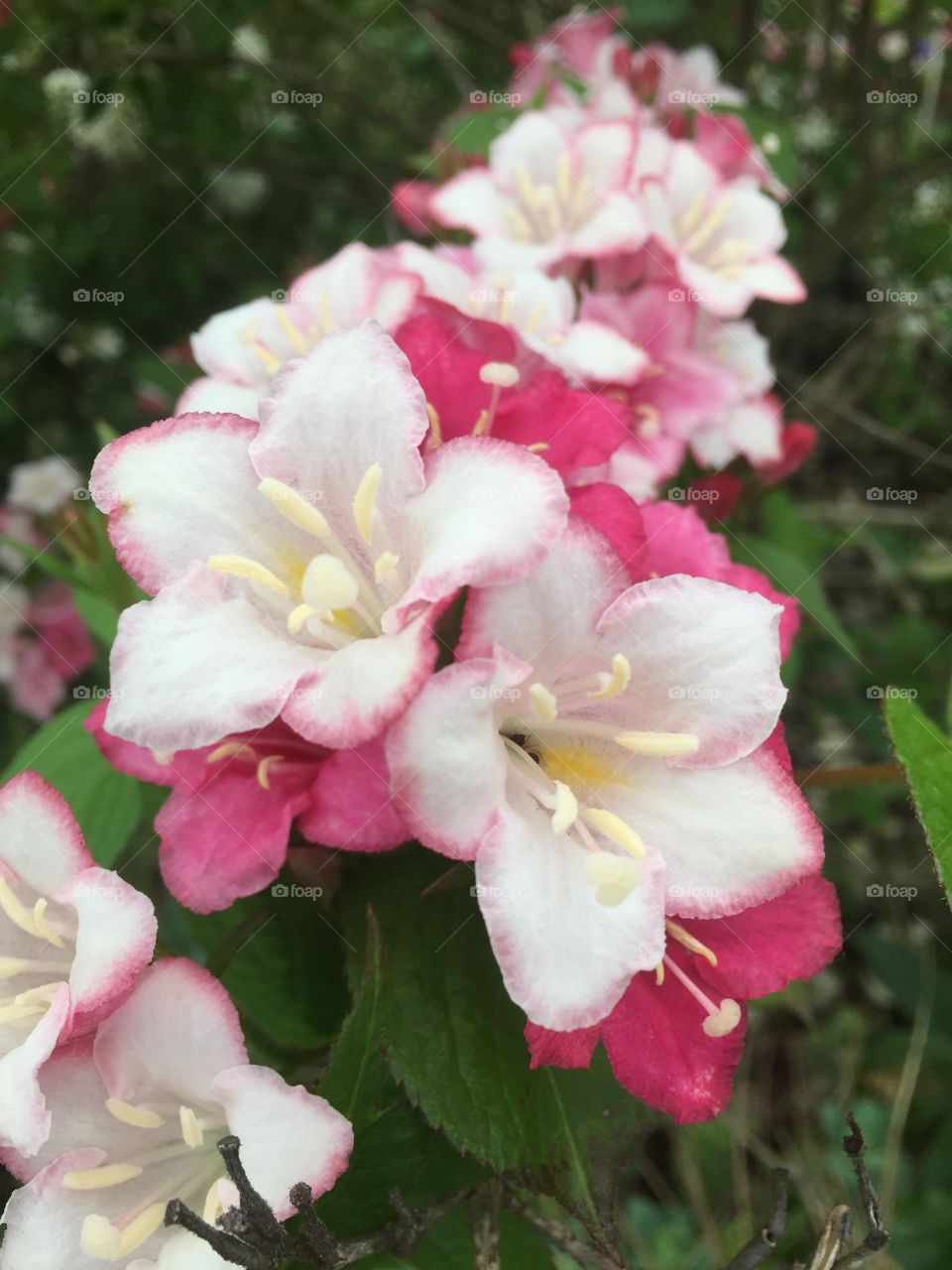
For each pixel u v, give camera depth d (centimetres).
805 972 8
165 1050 8
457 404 10
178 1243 8
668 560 10
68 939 9
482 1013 9
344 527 8
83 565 14
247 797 9
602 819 8
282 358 12
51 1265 8
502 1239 10
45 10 21
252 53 24
